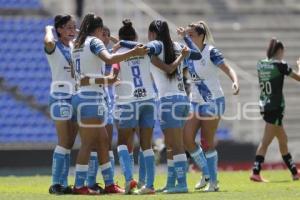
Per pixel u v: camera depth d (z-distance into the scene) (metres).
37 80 78.06
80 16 81.94
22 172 65.25
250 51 88.38
